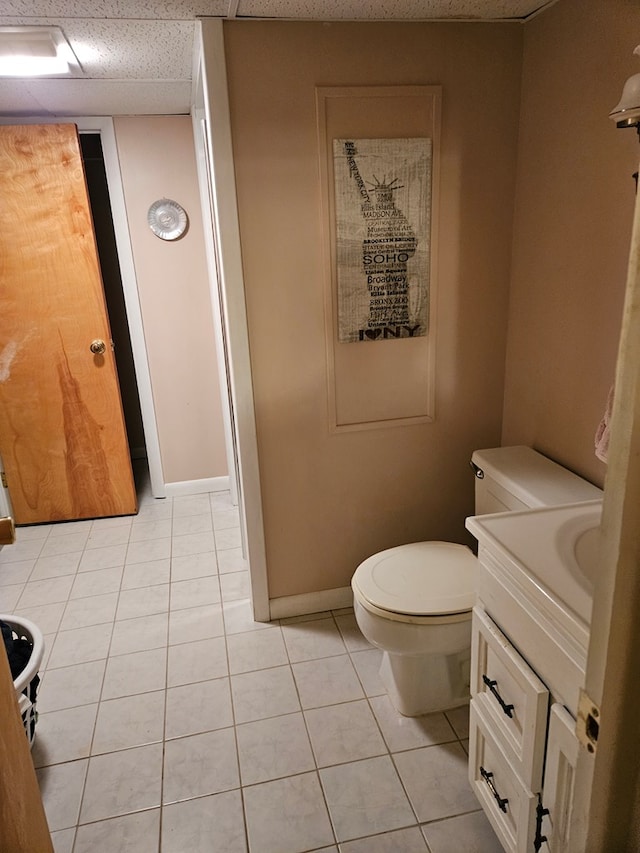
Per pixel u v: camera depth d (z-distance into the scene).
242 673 1.94
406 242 1.88
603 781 0.59
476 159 1.85
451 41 1.74
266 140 1.72
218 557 2.68
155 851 1.39
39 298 2.76
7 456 2.94
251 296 1.84
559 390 1.77
